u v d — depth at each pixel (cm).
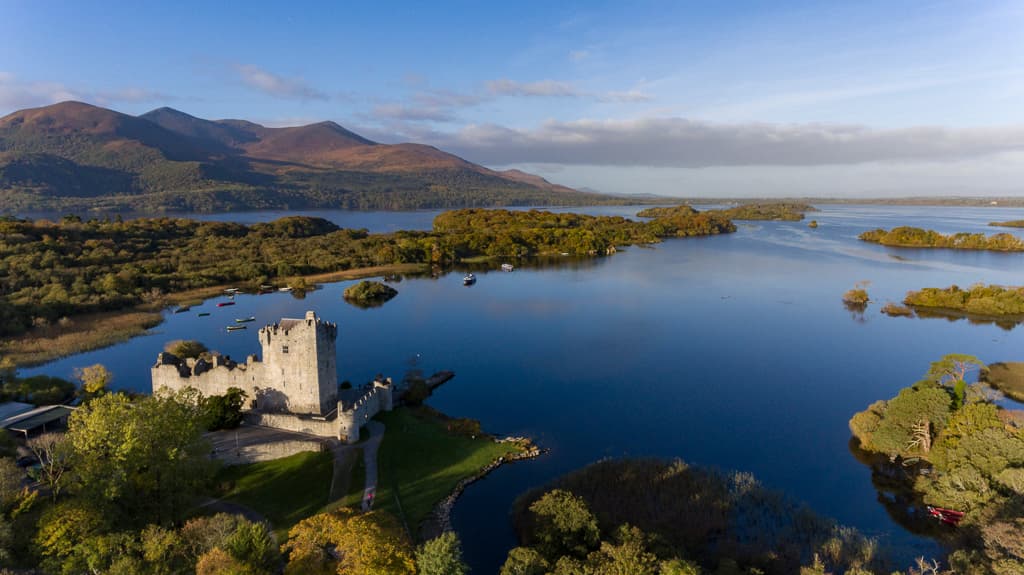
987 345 17162
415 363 15788
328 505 8031
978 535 6844
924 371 14975
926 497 8412
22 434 9875
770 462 10100
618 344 17462
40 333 18150
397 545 6031
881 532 7894
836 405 12756
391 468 9100
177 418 7612
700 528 7556
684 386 13938
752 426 11656
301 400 10550
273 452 9294
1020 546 5969
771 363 15650
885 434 10050
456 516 8250
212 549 5741
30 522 6216
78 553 5806
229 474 8838
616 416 12162
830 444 10806
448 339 18188
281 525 7550
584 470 9231
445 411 12369
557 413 12325
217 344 17888
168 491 7194
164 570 5716
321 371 10450
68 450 7194
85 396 12256
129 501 6969
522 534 7562
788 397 13225
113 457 6819
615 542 6719
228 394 10238
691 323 19850
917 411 9769
